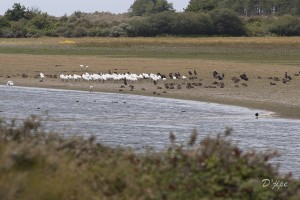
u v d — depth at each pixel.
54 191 8.73
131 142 25.20
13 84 57.03
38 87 55.12
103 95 48.69
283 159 21.47
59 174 9.16
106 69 68.31
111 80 56.09
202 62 73.00
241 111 38.94
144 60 76.62
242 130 30.70
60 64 72.62
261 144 25.94
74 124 31.81
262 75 58.19
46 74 63.78
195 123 33.69
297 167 19.55
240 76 54.53
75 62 75.06
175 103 43.28
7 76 62.16
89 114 36.94
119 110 39.22
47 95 48.59
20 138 10.61
